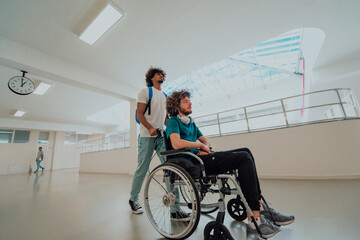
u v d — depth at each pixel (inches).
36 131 358.6
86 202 69.4
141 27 100.7
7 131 325.4
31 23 90.0
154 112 54.0
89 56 123.4
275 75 252.7
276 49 198.4
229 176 30.0
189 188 30.2
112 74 151.3
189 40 114.5
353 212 40.3
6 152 317.7
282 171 98.7
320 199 53.1
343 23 103.7
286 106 253.9
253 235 32.5
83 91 188.9
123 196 77.8
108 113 337.1
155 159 161.3
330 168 87.7
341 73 144.0
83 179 160.2
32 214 56.0
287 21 101.8
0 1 76.3
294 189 69.4
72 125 335.3
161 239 34.4
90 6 83.7
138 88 183.5
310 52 150.2
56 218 50.8
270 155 103.6
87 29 94.6
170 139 35.2
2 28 91.2
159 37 110.0
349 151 86.0
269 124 193.8
